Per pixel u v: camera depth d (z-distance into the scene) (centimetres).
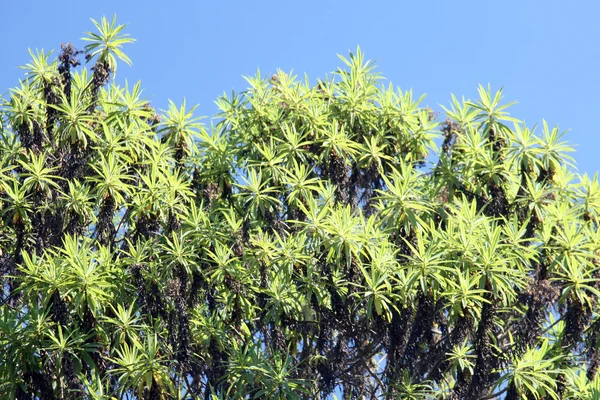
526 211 1565
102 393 1409
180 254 1493
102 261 1484
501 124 1608
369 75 1764
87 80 1733
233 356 1488
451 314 1413
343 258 1468
